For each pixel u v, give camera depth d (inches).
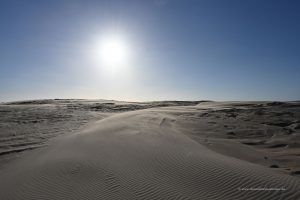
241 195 323.3
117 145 571.2
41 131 848.9
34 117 1235.2
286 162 493.0
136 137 660.1
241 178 366.3
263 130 823.1
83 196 329.7
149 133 722.2
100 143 599.2
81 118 1221.7
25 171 432.1
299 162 488.1
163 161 440.1
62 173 402.9
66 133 806.5
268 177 371.6
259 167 420.2
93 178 380.5
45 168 428.8
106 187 350.9
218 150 577.0
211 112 1371.8
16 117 1222.9
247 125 921.5
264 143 660.7
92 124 972.6
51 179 383.6
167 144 577.3
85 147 566.3
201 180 363.9
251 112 1334.9
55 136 762.8
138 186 350.6
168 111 1448.1
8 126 948.0
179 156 464.4
